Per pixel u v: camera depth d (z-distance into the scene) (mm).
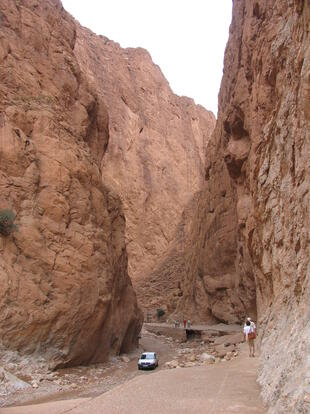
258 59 22984
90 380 18266
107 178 80500
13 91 24125
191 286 50125
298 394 5605
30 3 29469
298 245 9844
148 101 104125
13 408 11820
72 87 29609
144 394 9656
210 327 39688
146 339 40000
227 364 14578
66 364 20078
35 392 15453
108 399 9602
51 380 17484
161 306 61812
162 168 95125
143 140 95250
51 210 21875
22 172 21516
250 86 27453
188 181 101375
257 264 20359
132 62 108812
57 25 31578
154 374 12852
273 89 20656
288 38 14359
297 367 6512
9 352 17781
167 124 106438
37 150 22812
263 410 7379
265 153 18031
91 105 31516
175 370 13656
